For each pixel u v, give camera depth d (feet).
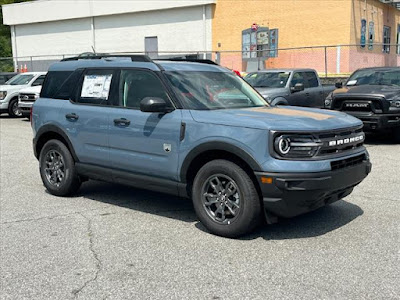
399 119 34.53
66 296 12.44
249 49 86.28
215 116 16.72
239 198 15.89
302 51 79.00
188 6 93.71
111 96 19.93
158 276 13.55
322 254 14.96
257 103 19.93
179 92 18.07
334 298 12.09
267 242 16.05
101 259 14.83
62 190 21.98
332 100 36.65
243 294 12.37
